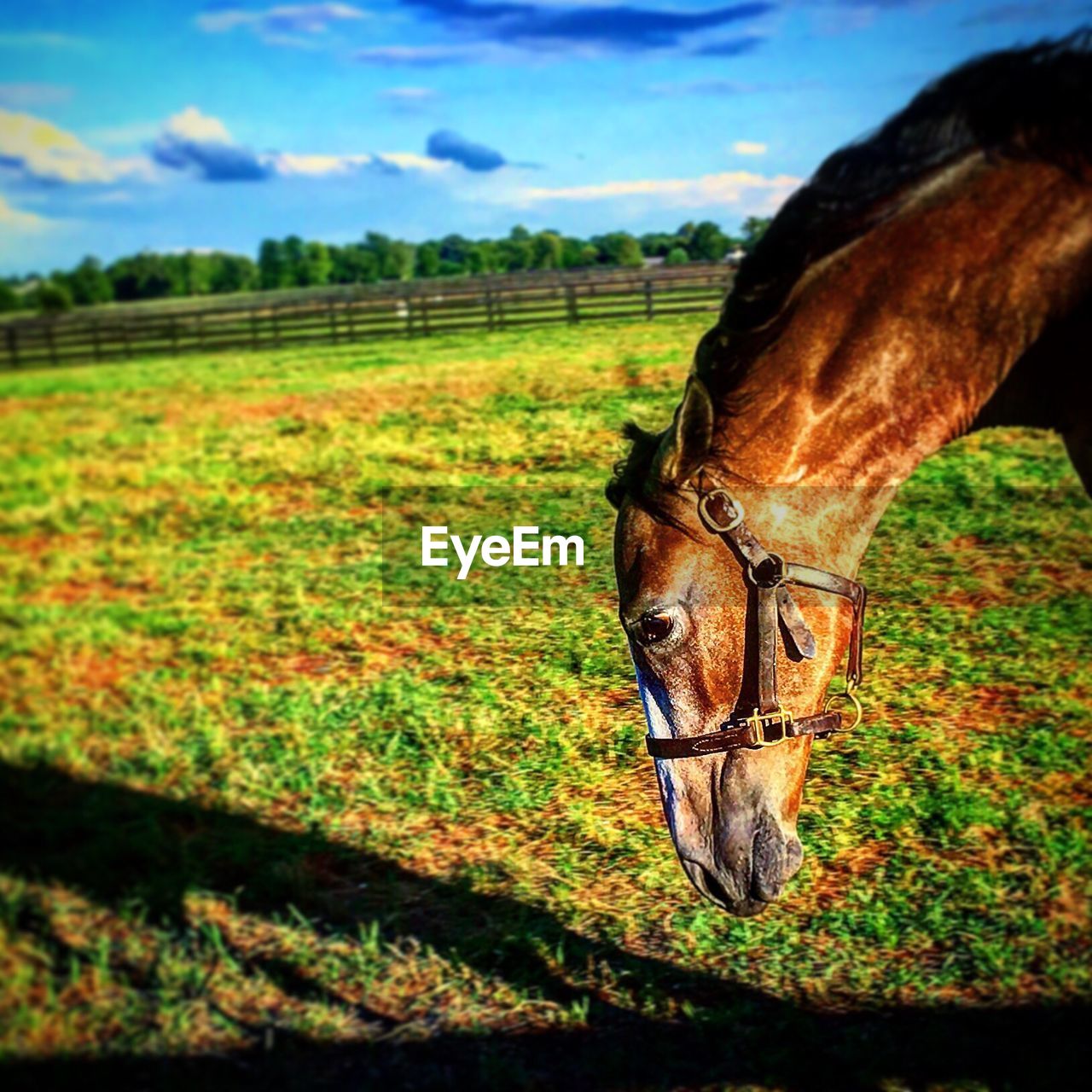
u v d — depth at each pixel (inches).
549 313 662.5
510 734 125.4
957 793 105.4
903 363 70.7
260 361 545.3
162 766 127.1
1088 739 114.3
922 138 71.6
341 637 159.9
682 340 468.4
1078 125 67.5
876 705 123.4
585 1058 80.8
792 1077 77.3
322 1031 86.0
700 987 87.6
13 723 137.1
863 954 88.6
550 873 103.0
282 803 119.0
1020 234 69.4
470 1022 85.8
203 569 197.5
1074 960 84.7
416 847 109.0
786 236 70.7
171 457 290.8
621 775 116.0
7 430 340.2
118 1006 90.5
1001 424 77.7
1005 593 152.9
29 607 180.1
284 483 257.3
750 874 71.1
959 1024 80.4
